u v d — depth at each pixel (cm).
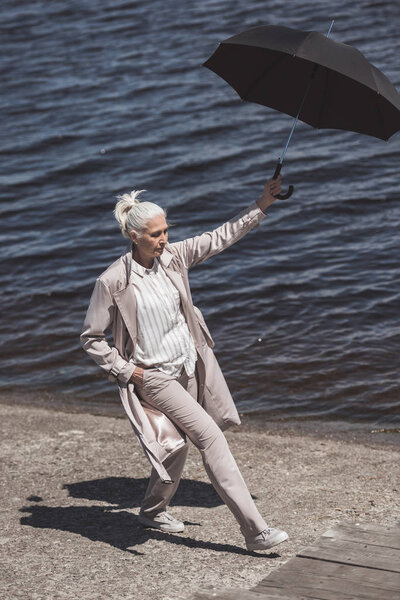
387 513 577
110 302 516
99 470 688
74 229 1557
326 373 1016
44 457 719
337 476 661
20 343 1155
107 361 522
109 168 1803
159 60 2369
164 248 532
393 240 1395
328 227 1467
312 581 439
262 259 1373
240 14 2600
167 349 523
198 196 1634
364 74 502
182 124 1986
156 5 2809
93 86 2258
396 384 977
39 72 2391
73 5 2925
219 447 514
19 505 616
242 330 1155
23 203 1677
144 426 511
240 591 424
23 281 1360
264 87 570
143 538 550
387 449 790
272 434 848
